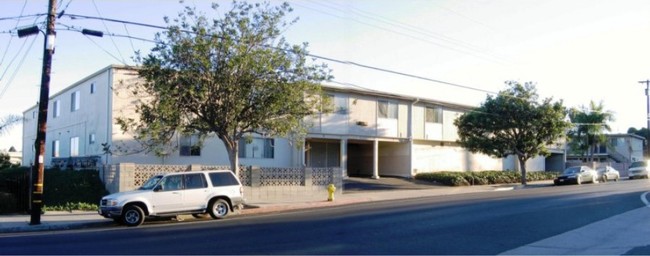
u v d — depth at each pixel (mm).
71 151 32250
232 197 18875
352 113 36094
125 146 26844
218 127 21188
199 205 18203
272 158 32625
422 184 35844
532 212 17812
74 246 12453
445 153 43094
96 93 28875
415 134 40062
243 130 21828
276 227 15234
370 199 26234
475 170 45750
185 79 19656
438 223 15414
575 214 17219
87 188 23875
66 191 23516
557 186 36094
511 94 37938
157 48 19984
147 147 25188
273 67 20484
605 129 57438
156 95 20422
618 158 71500
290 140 25906
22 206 20906
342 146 35438
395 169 40406
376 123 37500
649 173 48500
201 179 18469
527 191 29438
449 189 33156
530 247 11516
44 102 17547
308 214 19219
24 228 16562
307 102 22250
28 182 21219
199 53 19594
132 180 22953
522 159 38875
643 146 75375
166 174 18078
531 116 37188
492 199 23500
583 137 57188
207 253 11078
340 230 14281
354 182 34500
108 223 17734
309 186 27516
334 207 22625
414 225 15055
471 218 16438
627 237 12750
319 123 34156
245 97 20531
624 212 17703
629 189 29203
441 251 11102
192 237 13539
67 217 19031
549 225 14805
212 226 16047
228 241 12695
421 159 40906
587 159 65500
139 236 14109
